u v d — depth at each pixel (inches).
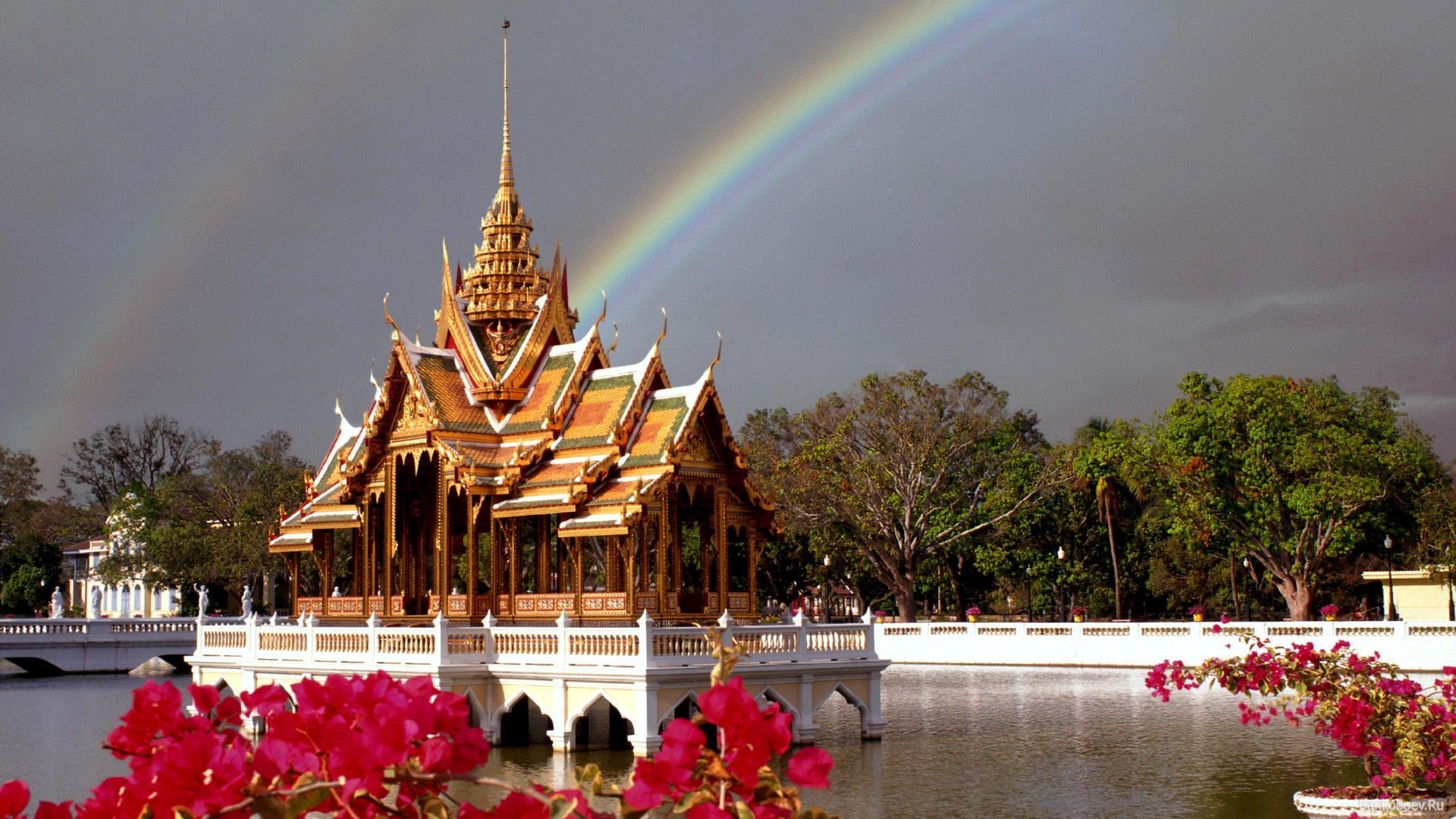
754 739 353.4
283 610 4945.9
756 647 1526.8
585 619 1643.7
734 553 3705.7
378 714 343.0
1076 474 3649.1
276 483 4379.9
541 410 1807.3
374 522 1893.5
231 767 336.8
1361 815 1067.9
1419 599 3612.2
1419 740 1066.7
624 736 1641.2
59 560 5383.9
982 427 3614.7
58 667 3056.1
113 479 5821.9
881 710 1804.9
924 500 3607.3
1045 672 2778.1
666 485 1628.9
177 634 3198.8
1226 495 3223.4
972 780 1298.0
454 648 1549.0
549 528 1742.1
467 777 354.6
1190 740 1598.2
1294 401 3176.7
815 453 3538.4
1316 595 3262.8
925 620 4520.2
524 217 1994.3
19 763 1501.0
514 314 1916.8
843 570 4163.4
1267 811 1128.2
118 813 336.5
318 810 349.1
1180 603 4416.8
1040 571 4087.1
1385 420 3368.6
